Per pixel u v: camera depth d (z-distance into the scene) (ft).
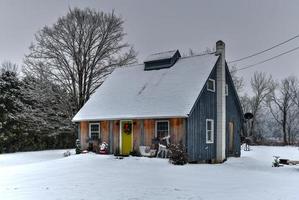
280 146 164.25
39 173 57.98
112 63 128.98
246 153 107.76
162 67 90.53
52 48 122.83
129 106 82.58
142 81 89.76
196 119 74.79
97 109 88.33
